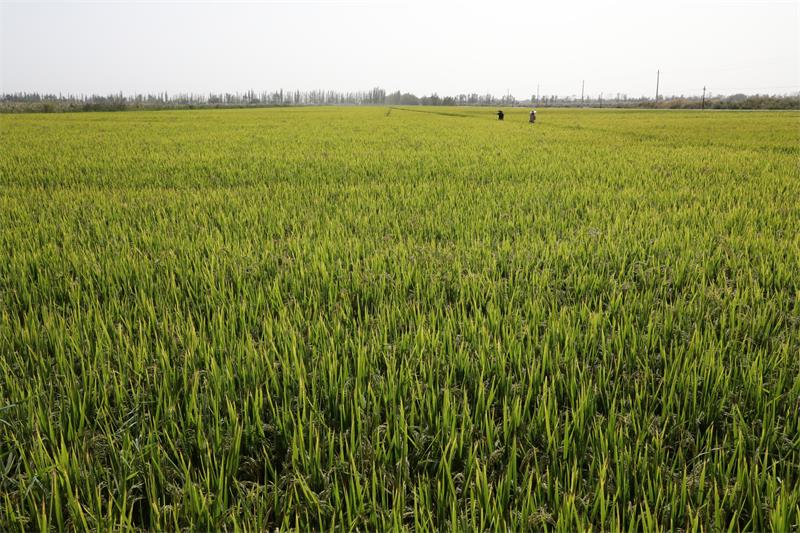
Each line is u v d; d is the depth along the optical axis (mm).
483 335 3348
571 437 2357
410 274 4609
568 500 1911
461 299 3992
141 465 2246
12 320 3762
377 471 2211
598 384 2855
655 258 5254
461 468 2330
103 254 5363
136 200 8359
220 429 2498
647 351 3209
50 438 2389
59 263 5074
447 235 6305
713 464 2193
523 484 2084
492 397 2666
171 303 4117
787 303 3973
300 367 2949
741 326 3615
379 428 2432
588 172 11461
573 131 27703
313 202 8234
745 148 17688
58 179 10789
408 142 19922
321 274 4711
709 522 1959
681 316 3711
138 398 2684
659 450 2232
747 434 2408
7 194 9023
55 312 3840
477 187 9391
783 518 1852
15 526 1940
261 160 13805
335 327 3506
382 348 3250
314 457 2250
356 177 11070
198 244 5668
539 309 3830
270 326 3457
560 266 5000
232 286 4434
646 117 49625
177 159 14117
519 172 11547
